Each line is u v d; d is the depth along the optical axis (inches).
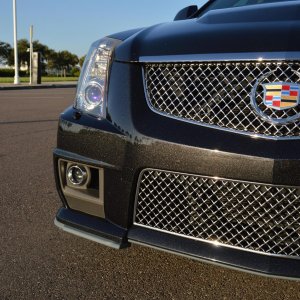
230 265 68.1
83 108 82.8
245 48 67.8
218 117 69.1
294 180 63.7
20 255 95.0
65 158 82.4
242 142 66.4
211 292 80.5
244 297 78.7
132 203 76.3
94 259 93.3
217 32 73.4
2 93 661.3
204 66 70.7
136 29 91.7
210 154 67.3
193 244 72.0
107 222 80.1
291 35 67.3
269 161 64.0
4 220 115.6
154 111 73.9
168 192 72.9
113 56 81.6
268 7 81.7
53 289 81.7
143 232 75.8
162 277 85.8
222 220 70.2
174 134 70.4
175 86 72.9
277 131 65.4
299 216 65.2
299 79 65.0
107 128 76.9
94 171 80.7
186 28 80.2
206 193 69.8
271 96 65.5
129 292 80.7
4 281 84.3
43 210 123.4
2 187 145.6
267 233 67.6
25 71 2299.5
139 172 74.0
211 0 126.6
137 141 73.1
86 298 78.7
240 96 67.9
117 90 78.3
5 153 200.8
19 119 320.5
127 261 92.3
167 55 73.3
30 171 167.5
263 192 65.9
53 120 316.8
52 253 96.0
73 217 84.0
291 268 66.0
